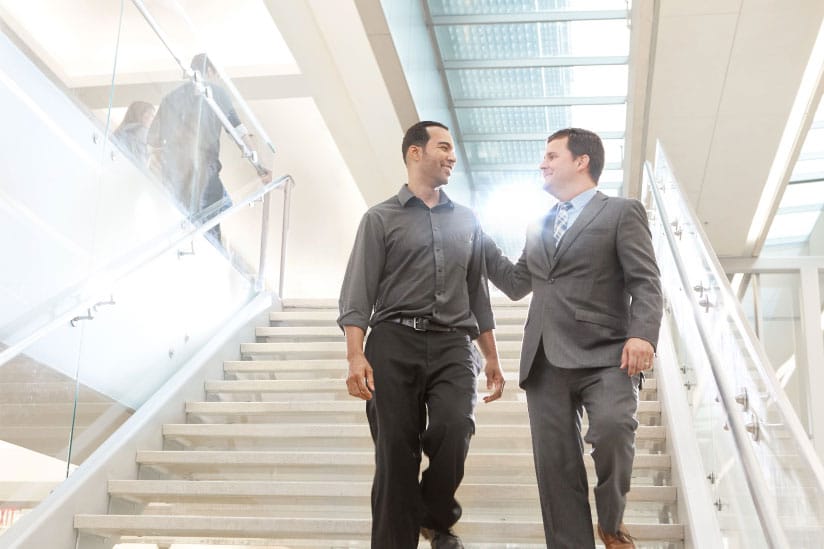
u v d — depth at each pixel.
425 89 7.63
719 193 8.46
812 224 9.16
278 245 10.11
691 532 3.25
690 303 3.61
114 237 4.39
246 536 3.46
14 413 3.39
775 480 2.45
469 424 2.95
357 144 8.99
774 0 6.22
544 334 2.97
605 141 8.98
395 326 3.00
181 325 5.00
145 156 4.75
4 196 3.62
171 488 3.70
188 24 5.34
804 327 9.14
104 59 4.81
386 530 2.82
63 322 3.59
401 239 3.12
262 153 6.45
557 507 2.85
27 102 3.88
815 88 6.96
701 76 7.04
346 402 4.54
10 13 6.76
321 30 7.84
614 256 3.01
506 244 10.90
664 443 4.11
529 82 8.47
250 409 4.60
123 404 4.29
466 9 7.71
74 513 3.52
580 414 3.15
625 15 7.36
